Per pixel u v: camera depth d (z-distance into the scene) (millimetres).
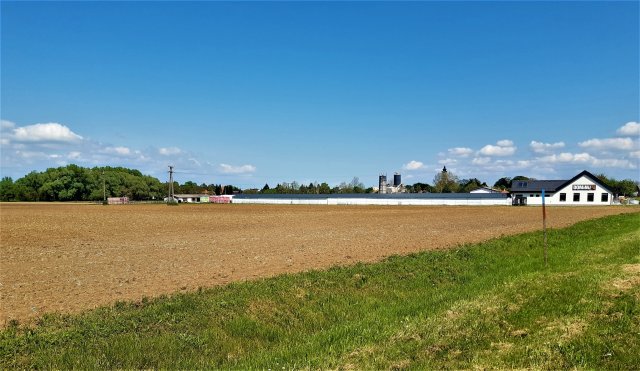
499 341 7121
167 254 18203
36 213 59156
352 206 93688
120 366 6734
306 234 27172
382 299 11023
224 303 9648
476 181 150375
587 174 89312
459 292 11023
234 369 6676
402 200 102625
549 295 9602
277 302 10188
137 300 10422
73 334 7629
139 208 81938
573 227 27828
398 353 6754
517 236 22766
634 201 99875
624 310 8273
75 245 21609
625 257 14250
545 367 6066
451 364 6238
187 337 7852
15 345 7086
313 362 6641
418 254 16688
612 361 6168
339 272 13180
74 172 153875
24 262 16172
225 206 95312
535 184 94938
